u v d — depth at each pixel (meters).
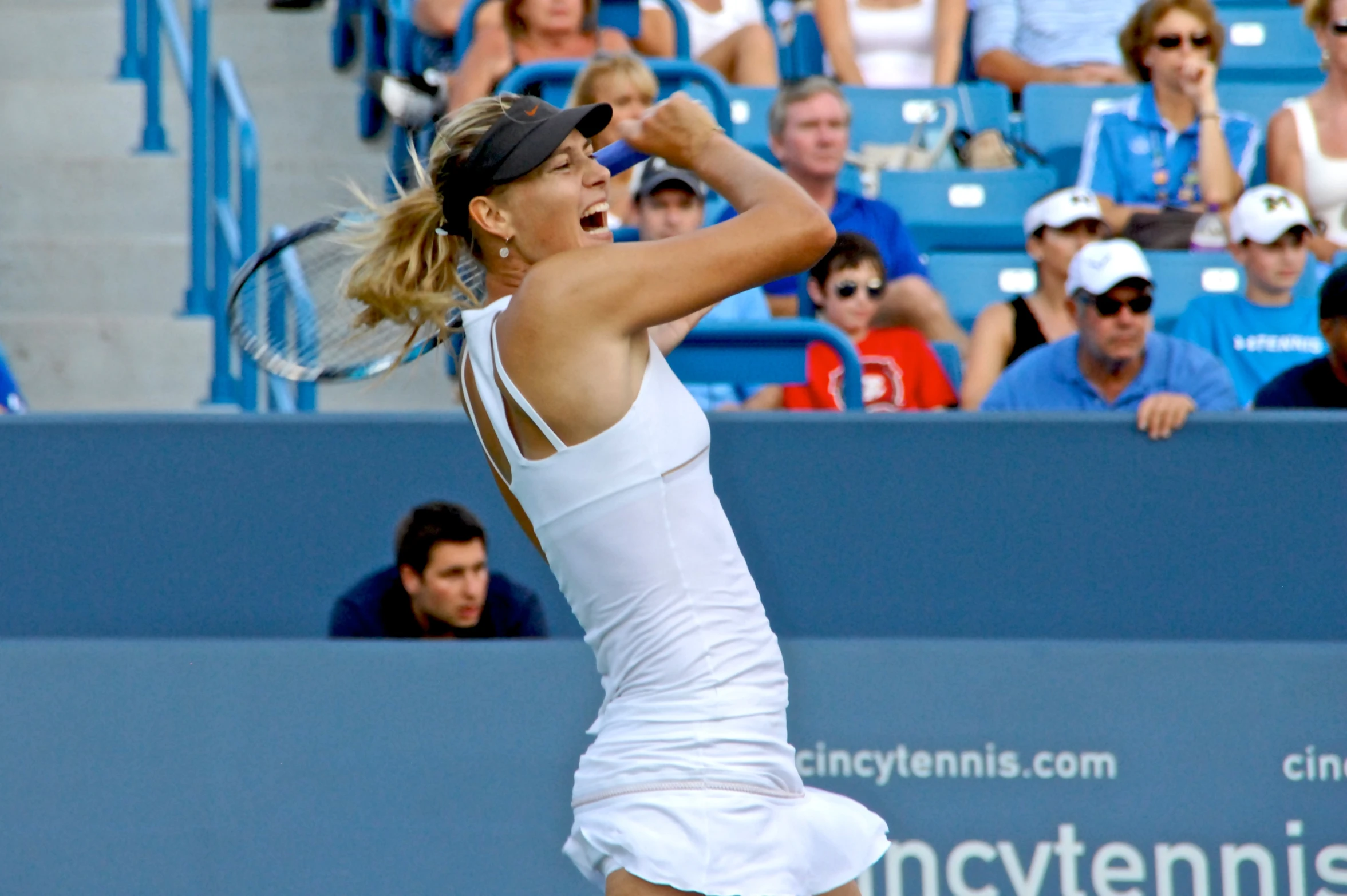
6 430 13.47
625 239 16.56
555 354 7.36
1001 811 11.09
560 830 10.98
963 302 20.34
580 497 7.48
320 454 13.62
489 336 7.71
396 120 19.91
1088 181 22.00
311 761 11.05
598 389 7.36
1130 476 13.38
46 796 10.96
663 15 22.88
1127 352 15.75
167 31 23.31
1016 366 16.52
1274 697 11.25
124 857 10.90
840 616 13.41
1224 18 25.70
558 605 13.69
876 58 24.44
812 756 11.17
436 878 10.91
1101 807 11.11
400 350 9.66
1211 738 11.18
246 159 19.69
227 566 13.58
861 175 21.70
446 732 11.13
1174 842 11.05
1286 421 13.32
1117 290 15.55
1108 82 24.36
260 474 13.60
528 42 19.94
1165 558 13.37
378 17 25.08
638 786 7.41
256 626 13.55
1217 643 11.34
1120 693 11.27
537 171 7.70
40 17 25.44
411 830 10.98
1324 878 11.04
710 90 18.02
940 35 24.31
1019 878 11.00
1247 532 13.36
